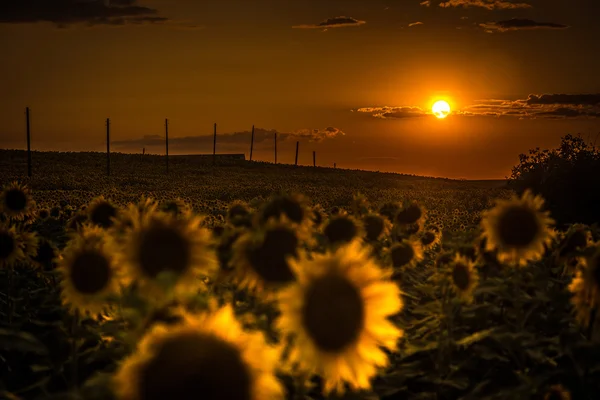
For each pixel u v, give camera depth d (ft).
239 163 434.30
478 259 22.67
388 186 328.90
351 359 9.83
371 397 14.14
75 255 13.87
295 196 17.21
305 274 9.96
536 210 19.63
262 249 13.80
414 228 29.25
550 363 18.35
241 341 7.04
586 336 18.78
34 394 15.46
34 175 289.12
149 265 12.56
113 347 12.84
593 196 109.09
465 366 19.54
